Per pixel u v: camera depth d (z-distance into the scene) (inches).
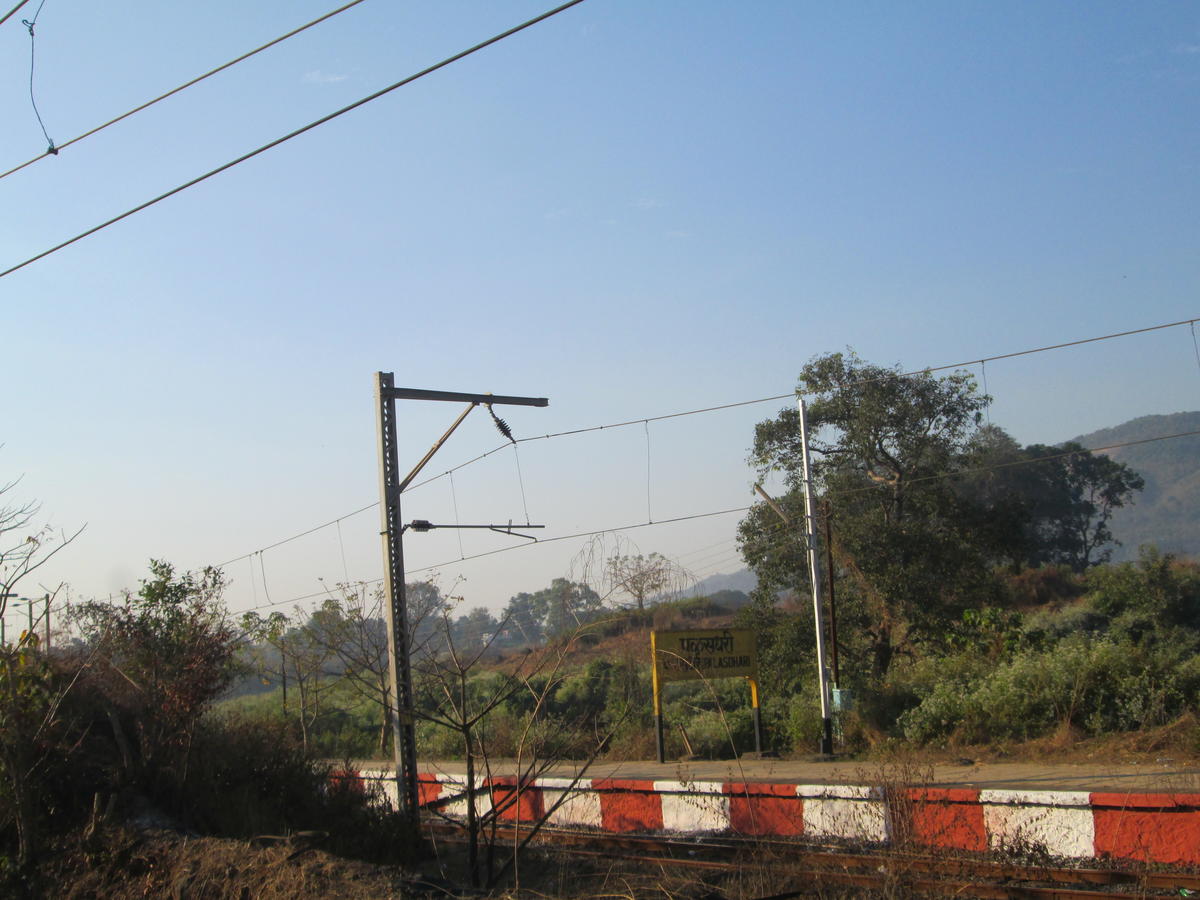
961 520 1169.4
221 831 455.5
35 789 433.4
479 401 624.7
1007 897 375.2
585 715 553.3
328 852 422.6
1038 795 436.8
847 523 1158.3
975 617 1110.4
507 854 481.4
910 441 1163.3
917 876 394.3
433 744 1038.4
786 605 1369.3
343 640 638.5
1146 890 367.2
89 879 403.5
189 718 544.4
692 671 875.4
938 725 831.7
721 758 900.6
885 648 1159.0
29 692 448.1
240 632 821.9
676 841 499.5
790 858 446.6
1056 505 2598.4
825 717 867.4
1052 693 784.3
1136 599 1533.0
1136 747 690.8
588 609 544.4
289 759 547.8
